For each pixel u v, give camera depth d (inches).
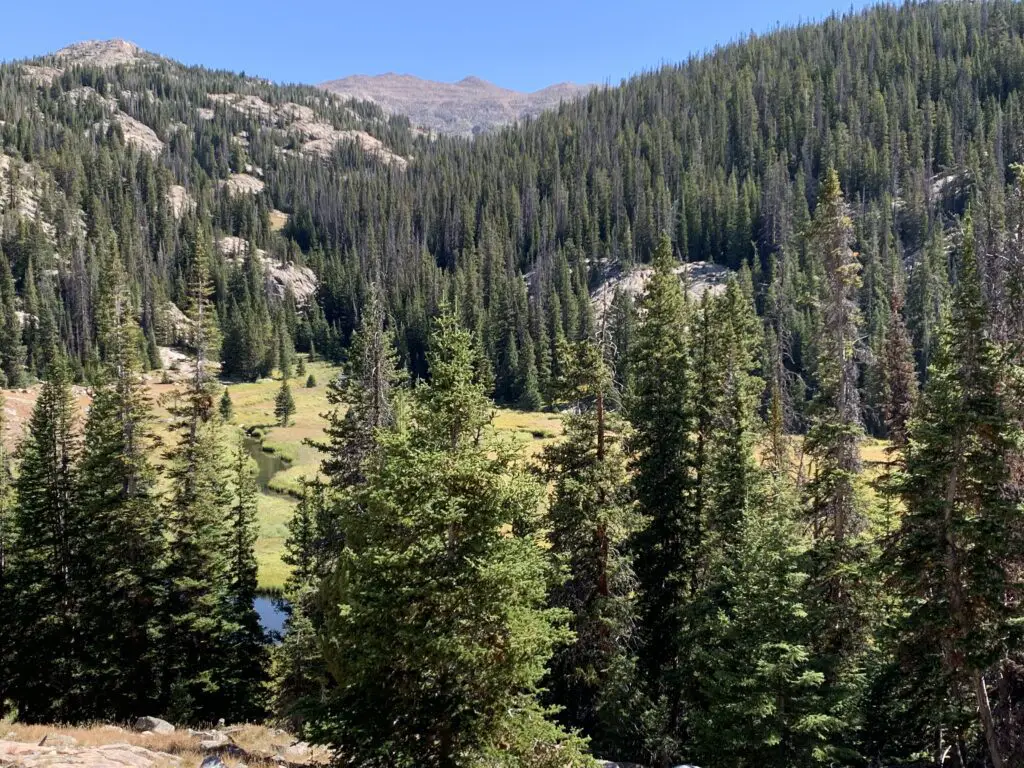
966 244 687.1
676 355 1023.6
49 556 1169.4
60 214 7037.4
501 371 4803.2
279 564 1993.1
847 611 863.7
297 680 1138.7
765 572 722.8
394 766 448.8
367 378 1086.4
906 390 1283.2
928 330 3189.0
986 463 631.8
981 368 642.2
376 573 474.9
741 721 702.5
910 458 693.3
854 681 778.2
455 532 485.7
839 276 951.6
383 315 1148.5
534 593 487.5
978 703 674.2
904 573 690.2
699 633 836.6
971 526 630.5
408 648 453.7
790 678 685.3
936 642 702.5
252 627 1305.4
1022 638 610.5
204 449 1254.3
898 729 845.8
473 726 458.3
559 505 893.2
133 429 1278.3
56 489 1184.2
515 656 458.0
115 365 1288.1
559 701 960.3
